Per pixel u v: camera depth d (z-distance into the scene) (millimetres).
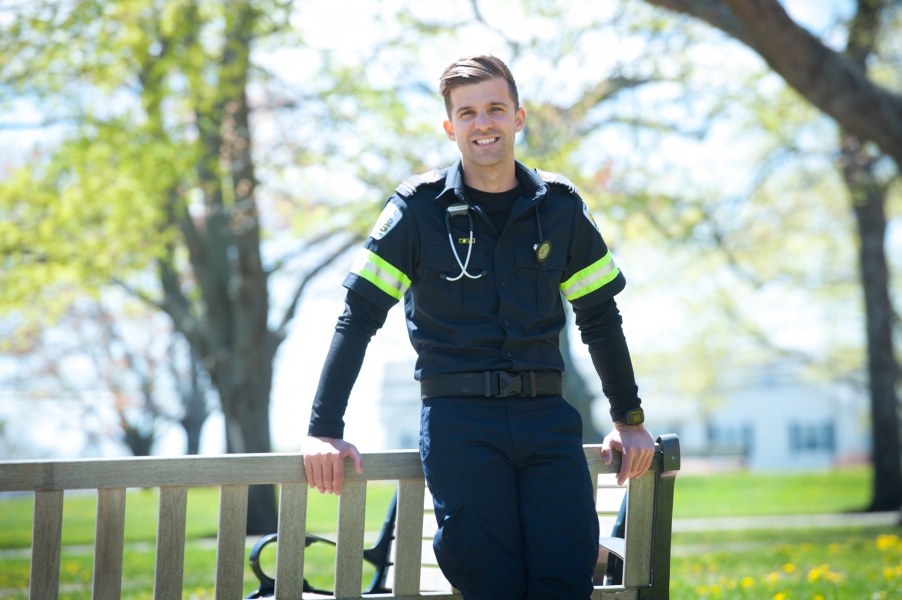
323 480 3043
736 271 25203
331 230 17578
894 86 20078
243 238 18359
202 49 16641
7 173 23719
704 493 28828
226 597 3018
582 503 2965
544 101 16250
